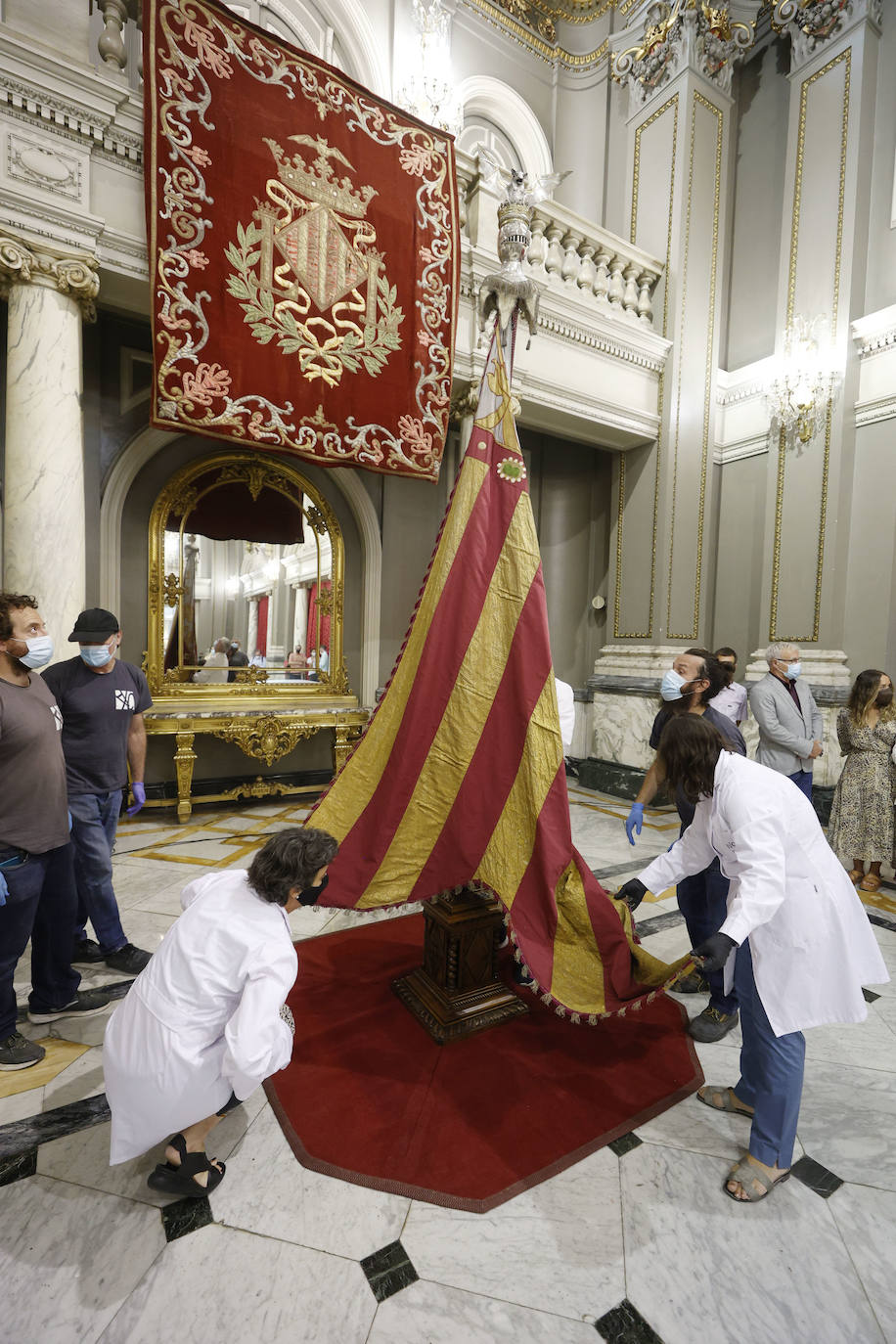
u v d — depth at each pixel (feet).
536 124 24.45
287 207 13.29
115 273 12.20
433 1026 8.07
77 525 11.78
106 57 12.05
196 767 18.66
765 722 12.74
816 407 19.47
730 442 22.50
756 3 21.95
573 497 24.40
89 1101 6.74
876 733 13.08
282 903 5.36
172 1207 5.47
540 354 18.33
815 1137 6.49
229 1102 5.42
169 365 12.10
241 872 5.68
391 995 9.04
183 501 17.89
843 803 13.42
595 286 19.62
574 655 24.54
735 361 22.84
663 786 6.40
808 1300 4.76
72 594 11.64
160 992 5.14
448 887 8.02
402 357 14.97
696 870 6.73
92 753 8.84
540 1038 8.09
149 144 11.78
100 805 9.12
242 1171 5.89
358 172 14.23
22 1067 7.27
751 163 22.44
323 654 20.10
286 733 18.13
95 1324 4.46
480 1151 6.15
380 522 20.83
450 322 15.65
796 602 19.94
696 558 21.91
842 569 19.26
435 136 15.35
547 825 7.82
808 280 19.81
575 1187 5.80
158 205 11.92
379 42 19.49
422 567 21.58
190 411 12.35
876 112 18.86
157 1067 5.02
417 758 8.17
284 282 13.30
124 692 9.16
